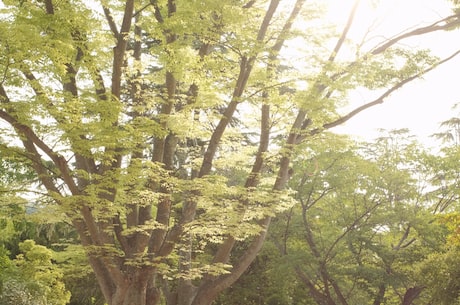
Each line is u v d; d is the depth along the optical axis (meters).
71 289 28.72
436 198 29.41
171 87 13.55
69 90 12.49
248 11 13.27
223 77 14.49
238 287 28.45
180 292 15.74
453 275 21.56
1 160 14.39
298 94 14.02
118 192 13.07
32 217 12.73
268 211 14.02
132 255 13.56
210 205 14.30
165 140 14.69
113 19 14.27
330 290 30.27
